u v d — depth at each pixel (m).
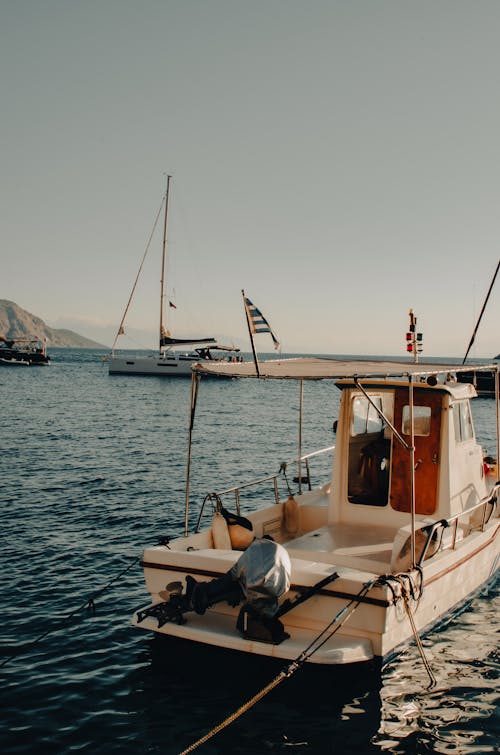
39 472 22.45
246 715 7.18
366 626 7.27
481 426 41.03
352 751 6.55
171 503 18.28
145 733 6.89
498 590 10.73
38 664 8.50
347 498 10.16
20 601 10.73
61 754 6.55
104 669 8.33
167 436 34.19
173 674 8.13
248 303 8.02
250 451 29.50
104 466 24.05
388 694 7.54
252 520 10.17
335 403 63.53
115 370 87.69
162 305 83.75
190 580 7.73
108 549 13.72
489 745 6.70
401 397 9.77
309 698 7.47
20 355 118.88
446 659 8.34
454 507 9.63
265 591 7.14
